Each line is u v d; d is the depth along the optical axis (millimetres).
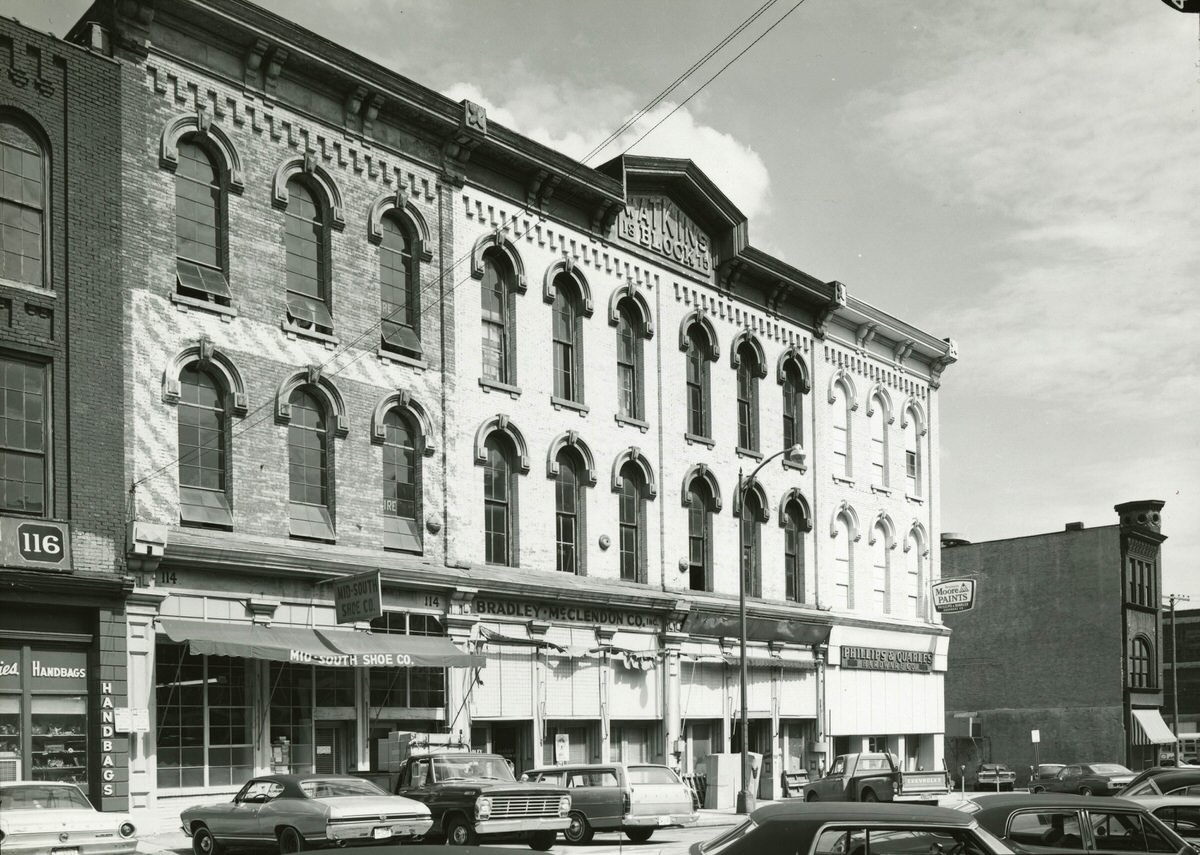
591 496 34812
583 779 23625
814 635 42844
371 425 28844
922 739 50344
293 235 28000
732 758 36562
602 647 33875
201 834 20078
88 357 23359
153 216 24938
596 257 35875
